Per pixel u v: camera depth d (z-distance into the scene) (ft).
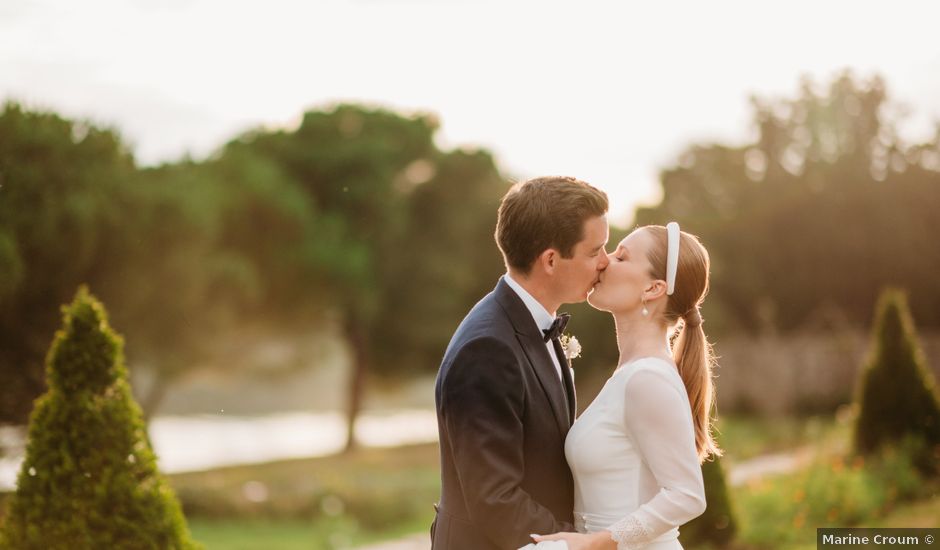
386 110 103.50
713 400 11.12
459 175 103.60
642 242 10.44
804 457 41.73
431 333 99.91
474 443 9.04
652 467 9.55
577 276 9.91
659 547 9.78
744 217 112.88
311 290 83.66
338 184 93.71
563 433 9.93
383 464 73.31
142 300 54.65
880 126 116.67
